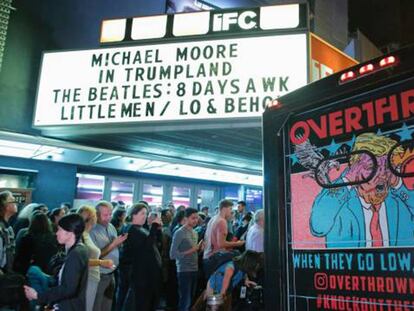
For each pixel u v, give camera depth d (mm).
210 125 6777
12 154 9273
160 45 7027
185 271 6848
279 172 2881
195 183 13258
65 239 3783
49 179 10242
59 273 3953
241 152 9023
